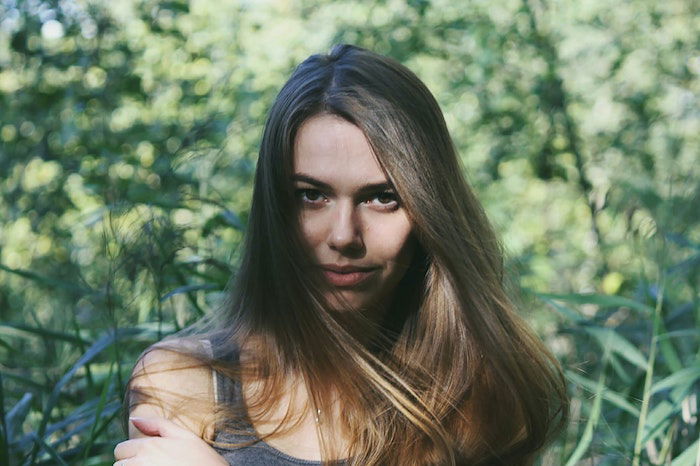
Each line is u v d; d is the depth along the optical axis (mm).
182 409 1304
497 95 4992
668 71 5289
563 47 5133
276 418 1346
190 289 1879
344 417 1362
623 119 5258
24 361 2270
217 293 2199
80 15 3879
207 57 4227
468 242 1443
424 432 1399
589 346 2543
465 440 1470
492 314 1467
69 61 3768
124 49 3941
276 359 1357
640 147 4727
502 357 1464
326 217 1314
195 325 1524
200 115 3914
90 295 2072
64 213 3596
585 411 2086
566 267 4828
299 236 1326
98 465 1901
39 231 3537
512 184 5523
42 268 3463
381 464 1373
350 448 1361
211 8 4508
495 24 4777
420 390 1445
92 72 3914
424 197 1338
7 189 3738
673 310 2537
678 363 1991
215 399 1325
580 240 5184
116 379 2021
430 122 1365
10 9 3752
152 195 2834
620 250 3705
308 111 1295
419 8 4500
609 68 5211
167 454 1224
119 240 1869
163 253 1858
